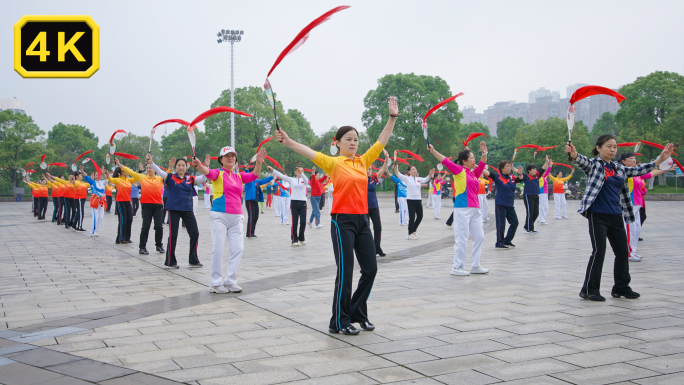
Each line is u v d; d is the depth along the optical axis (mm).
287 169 58500
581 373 3408
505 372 3439
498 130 84938
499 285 6594
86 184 16656
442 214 22828
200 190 46688
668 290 6129
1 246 12000
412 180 12578
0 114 48312
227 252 10609
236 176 6637
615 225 5707
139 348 4062
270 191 30172
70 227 17609
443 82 50438
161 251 10680
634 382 3244
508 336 4285
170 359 3783
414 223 12695
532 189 13820
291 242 12516
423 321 4812
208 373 3475
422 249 10742
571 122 5695
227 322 4871
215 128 52625
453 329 4527
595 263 5652
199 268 8555
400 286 6605
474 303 5551
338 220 4508
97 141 75812
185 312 5293
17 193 46625
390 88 48344
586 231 14344
